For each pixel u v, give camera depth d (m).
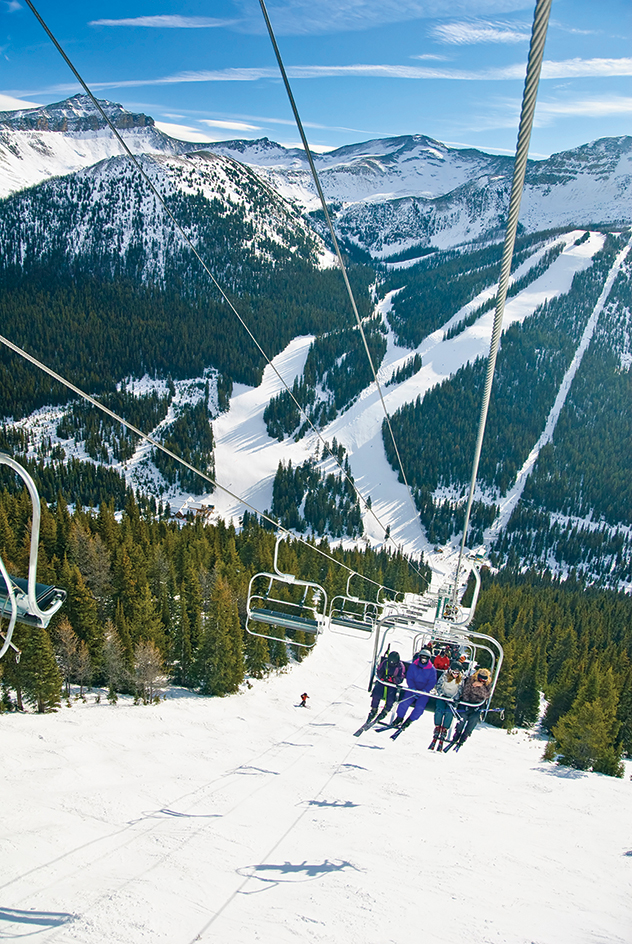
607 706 39.47
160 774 23.02
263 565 57.22
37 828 16.16
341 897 11.64
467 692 9.76
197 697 38.69
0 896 11.21
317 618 11.98
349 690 44.41
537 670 46.91
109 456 151.00
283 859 14.02
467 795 23.23
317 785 22.16
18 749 24.58
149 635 38.00
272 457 164.75
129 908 10.63
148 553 56.56
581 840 19.67
